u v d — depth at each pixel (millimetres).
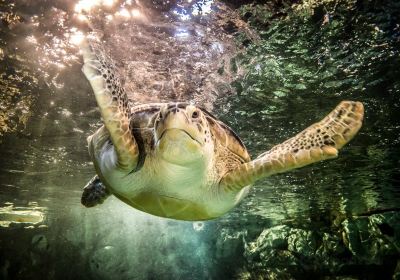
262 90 1912
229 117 2207
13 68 1688
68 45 1551
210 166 879
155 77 1826
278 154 809
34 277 5031
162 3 1398
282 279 4035
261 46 1620
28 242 5211
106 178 911
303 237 4176
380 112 1983
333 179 2984
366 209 4008
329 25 1475
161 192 867
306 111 2074
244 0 1394
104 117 684
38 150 2590
